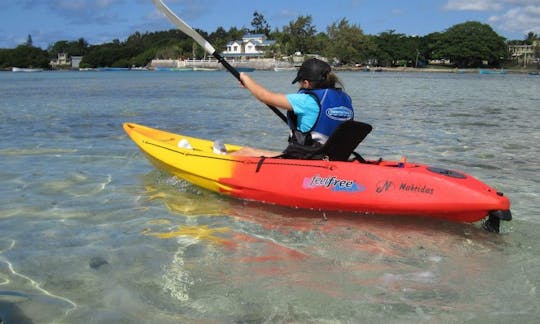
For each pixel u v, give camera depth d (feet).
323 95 12.88
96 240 11.16
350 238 11.32
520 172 18.15
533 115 38.11
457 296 8.54
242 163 14.25
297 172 13.21
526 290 8.76
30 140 24.32
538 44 397.39
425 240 11.21
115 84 101.19
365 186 12.35
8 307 8.17
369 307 8.16
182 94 65.05
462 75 217.77
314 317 7.86
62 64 400.67
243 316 7.90
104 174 17.29
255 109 42.52
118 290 8.78
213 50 15.74
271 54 316.81
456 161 20.11
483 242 11.12
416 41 330.13
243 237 11.39
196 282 9.08
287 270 9.59
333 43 327.47
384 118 35.81
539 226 12.19
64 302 8.37
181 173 15.70
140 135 17.74
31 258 10.14
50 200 14.15
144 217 12.79
